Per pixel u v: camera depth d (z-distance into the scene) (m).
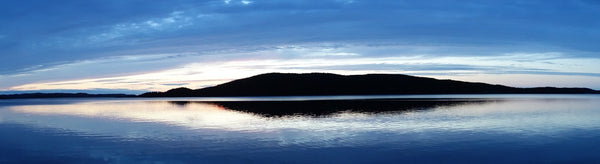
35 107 60.44
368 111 37.94
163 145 18.61
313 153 16.45
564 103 55.78
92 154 16.89
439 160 15.14
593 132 21.70
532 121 27.58
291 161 15.14
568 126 24.50
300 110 40.69
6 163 15.63
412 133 21.59
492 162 14.77
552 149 16.91
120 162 15.39
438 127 24.11
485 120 28.20
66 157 16.39
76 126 27.50
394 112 36.31
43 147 18.69
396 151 16.73
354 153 16.42
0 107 62.84
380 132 22.02
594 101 64.69
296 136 20.78
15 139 21.36
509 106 46.97
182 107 52.72
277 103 60.97
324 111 38.62
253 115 34.62
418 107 44.56
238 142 19.12
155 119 32.16
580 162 14.70
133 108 51.94
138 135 21.98
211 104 62.31
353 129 23.33
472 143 18.39
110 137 21.41
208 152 16.89
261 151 16.94
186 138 20.56
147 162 15.32
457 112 36.19
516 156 15.66
